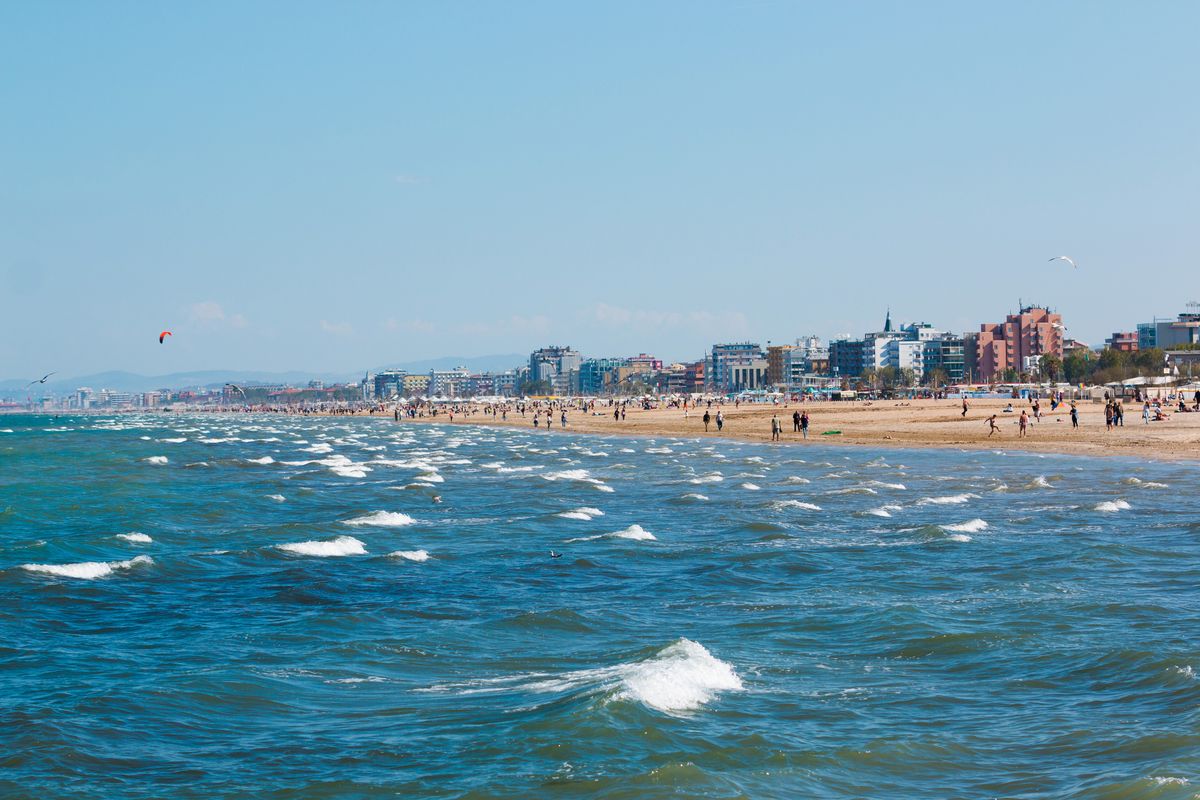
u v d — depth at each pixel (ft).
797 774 65.41
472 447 488.44
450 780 65.41
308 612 117.70
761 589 126.31
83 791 64.85
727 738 71.77
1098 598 114.73
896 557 145.28
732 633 103.81
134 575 141.08
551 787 63.57
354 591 129.59
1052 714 76.74
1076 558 139.54
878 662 92.22
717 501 221.05
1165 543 152.05
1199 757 65.67
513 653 97.96
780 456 361.30
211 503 234.38
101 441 600.39
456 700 82.53
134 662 96.27
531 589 129.59
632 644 99.86
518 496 241.96
